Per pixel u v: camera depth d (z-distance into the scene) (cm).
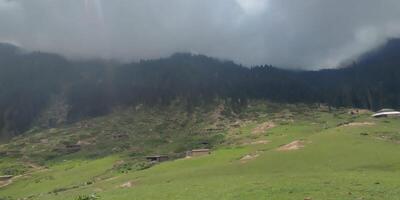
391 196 5469
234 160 11362
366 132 12544
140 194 7469
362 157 9344
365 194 5647
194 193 6862
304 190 6131
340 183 6538
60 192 11256
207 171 9844
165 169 12088
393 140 11331
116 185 10194
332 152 10038
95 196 7844
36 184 15962
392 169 8231
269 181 7225
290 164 9450
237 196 6178
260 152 11919
